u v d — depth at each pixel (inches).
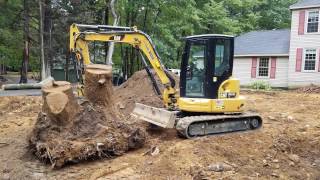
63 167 310.8
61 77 1339.8
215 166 304.3
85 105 346.0
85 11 1047.6
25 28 999.0
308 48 989.8
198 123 374.3
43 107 338.6
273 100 698.8
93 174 293.6
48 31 1014.4
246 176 295.4
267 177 299.3
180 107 396.5
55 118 323.3
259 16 1520.7
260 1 1552.7
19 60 1192.8
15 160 328.8
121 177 289.3
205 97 386.6
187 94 396.5
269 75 1053.8
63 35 1021.8
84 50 427.8
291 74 1015.0
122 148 337.4
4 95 617.0
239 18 1528.1
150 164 313.6
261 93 842.8
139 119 416.2
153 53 413.1
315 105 629.3
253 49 1074.7
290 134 405.4
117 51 1190.9
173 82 412.5
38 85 644.7
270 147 359.9
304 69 1000.2
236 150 345.4
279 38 1098.1
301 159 346.6
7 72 1850.4
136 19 1141.7
